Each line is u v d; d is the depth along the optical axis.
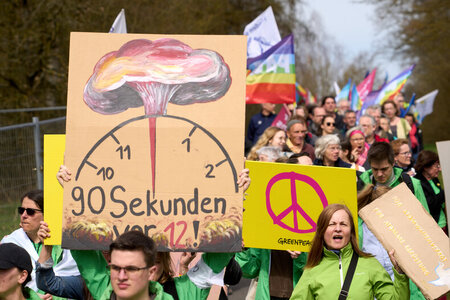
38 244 10.50
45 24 35.66
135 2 38.78
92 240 8.09
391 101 28.16
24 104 35.06
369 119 21.39
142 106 8.27
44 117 35.34
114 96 8.30
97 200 8.15
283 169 10.41
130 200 8.13
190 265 10.82
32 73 35.72
